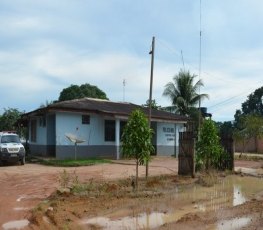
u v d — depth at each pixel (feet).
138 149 52.80
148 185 54.90
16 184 55.93
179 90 167.94
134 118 53.21
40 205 39.93
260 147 188.03
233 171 75.82
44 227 32.81
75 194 46.57
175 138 124.16
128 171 72.69
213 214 38.32
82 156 101.50
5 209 38.81
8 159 85.25
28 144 117.91
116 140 102.99
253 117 151.84
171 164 89.86
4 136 88.89
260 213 38.19
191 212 39.68
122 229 33.14
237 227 33.09
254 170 84.38
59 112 97.91
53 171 72.49
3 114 167.84
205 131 71.00
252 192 53.52
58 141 97.40
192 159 65.98
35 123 112.57
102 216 37.35
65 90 188.96
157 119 114.01
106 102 120.67
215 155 71.82
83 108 100.17
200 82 167.12
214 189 55.77
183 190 53.67
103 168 78.02
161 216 37.88
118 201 44.09
